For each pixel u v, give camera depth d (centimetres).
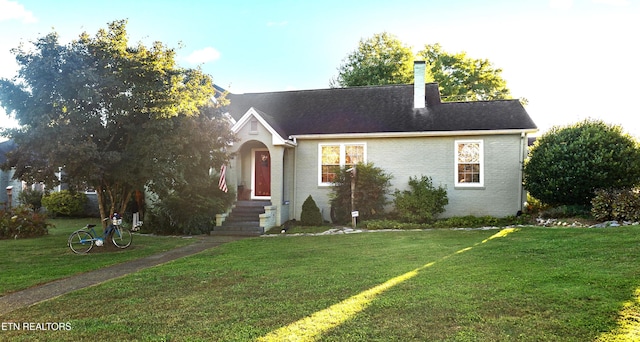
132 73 1077
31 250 1181
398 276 732
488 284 641
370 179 1677
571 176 1363
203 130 1200
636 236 937
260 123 1706
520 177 1648
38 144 1001
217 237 1490
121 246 1220
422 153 1745
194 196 1588
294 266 869
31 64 968
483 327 469
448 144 1722
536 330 453
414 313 525
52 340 473
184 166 1175
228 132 1311
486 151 1688
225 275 797
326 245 1165
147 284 737
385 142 1780
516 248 934
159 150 1050
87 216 2386
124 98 1041
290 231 1561
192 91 1173
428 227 1524
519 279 659
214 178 1680
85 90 979
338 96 2105
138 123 1134
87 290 702
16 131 1018
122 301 629
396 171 1769
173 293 670
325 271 802
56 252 1145
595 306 512
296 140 1839
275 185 1700
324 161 1838
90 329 505
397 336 452
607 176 1331
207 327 500
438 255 921
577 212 1395
